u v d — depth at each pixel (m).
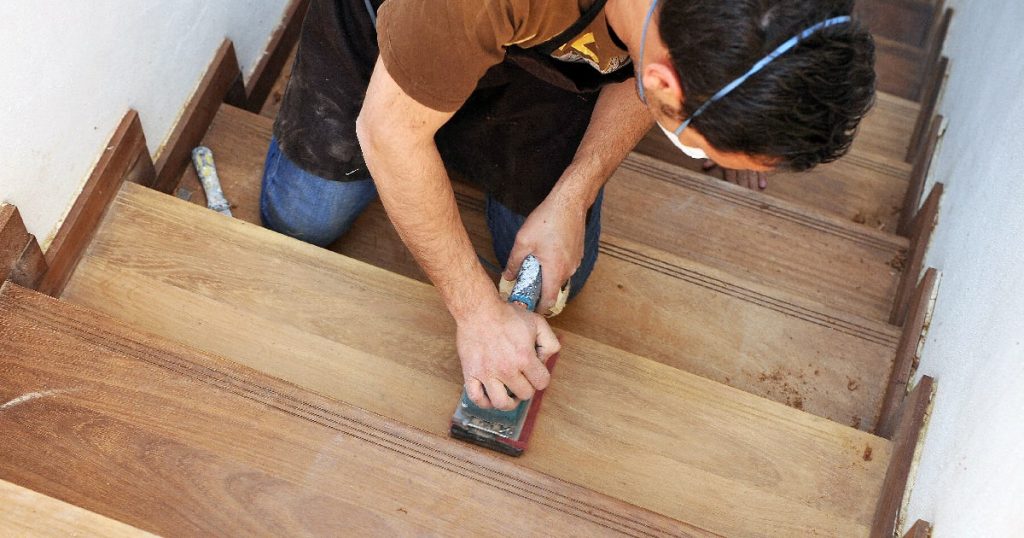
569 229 1.55
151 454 1.27
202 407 1.31
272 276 1.60
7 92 1.31
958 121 2.22
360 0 1.52
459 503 1.29
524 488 1.31
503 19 1.07
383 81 1.15
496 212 1.81
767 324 1.84
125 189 1.67
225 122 2.00
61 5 1.37
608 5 1.08
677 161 2.40
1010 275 1.42
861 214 2.35
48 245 1.52
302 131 1.67
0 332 1.34
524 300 1.48
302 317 1.56
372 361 1.53
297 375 1.51
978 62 2.27
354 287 1.60
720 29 0.89
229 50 1.99
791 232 2.07
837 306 2.01
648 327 1.82
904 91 3.00
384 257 1.93
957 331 1.60
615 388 1.54
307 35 1.60
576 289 1.78
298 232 1.85
